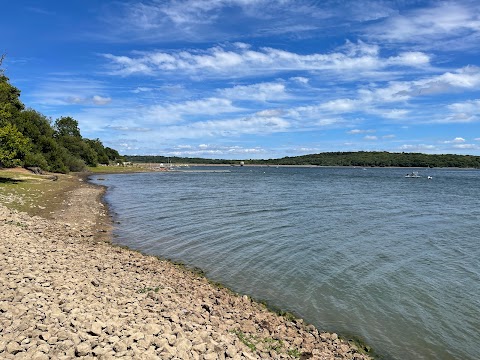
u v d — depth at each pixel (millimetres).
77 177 88688
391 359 11188
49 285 11781
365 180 105375
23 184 51438
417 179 114250
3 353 7188
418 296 15680
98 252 19516
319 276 17953
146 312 10938
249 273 18328
